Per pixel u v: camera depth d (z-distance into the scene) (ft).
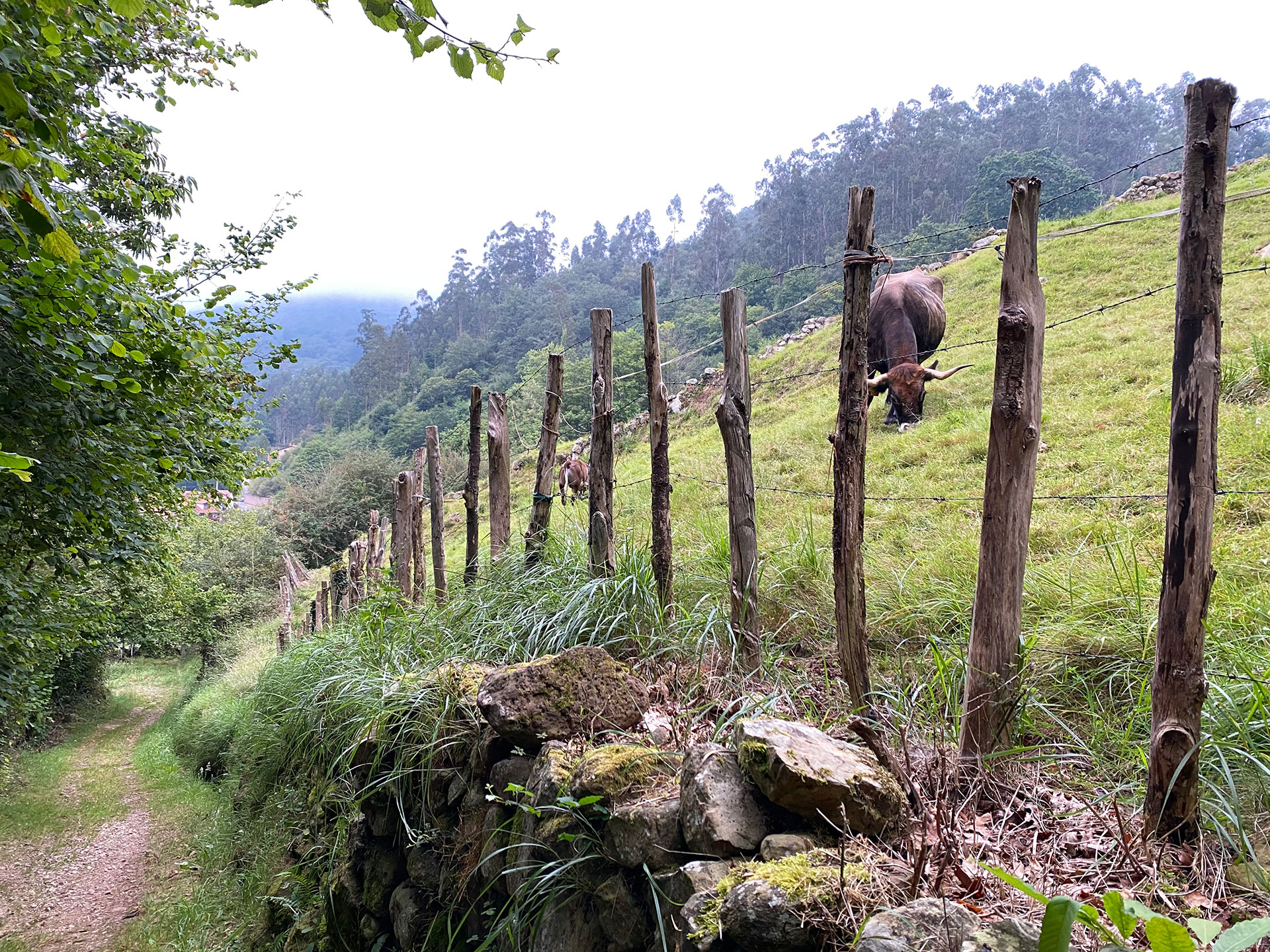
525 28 6.37
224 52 27.22
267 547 93.81
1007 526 8.61
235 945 20.10
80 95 20.07
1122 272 47.21
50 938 26.94
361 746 16.11
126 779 50.26
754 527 12.75
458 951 11.59
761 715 10.80
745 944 6.36
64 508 18.26
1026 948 5.16
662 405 14.11
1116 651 11.27
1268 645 10.23
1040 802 8.61
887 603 14.78
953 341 46.65
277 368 25.76
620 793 8.87
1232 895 6.86
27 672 25.94
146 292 18.78
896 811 7.58
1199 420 7.23
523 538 19.76
